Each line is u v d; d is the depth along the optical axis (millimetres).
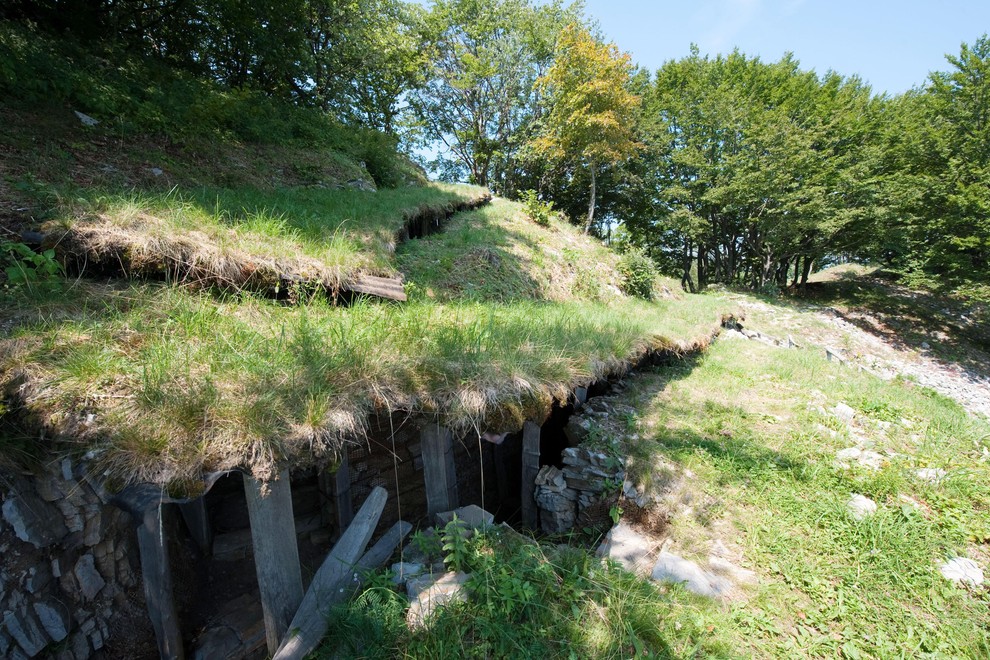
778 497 3574
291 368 2506
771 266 20703
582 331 4641
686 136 21062
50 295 2795
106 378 2217
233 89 8742
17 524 2416
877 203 16000
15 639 2410
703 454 4074
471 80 20188
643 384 5742
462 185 15344
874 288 20484
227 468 1997
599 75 14484
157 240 3383
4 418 2184
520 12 21516
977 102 13328
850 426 4934
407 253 6746
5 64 4871
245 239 3975
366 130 12344
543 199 23734
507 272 7543
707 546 3135
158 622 2912
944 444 4574
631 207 23234
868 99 19016
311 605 2443
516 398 3061
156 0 8570
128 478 1875
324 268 4062
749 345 8172
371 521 2744
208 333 2852
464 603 2357
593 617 2404
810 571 2916
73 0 7328
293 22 10461
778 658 2354
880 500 3607
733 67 21625
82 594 2799
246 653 3314
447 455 3332
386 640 2254
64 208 3338
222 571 3928
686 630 2414
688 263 24438
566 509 4031
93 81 5906
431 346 3117
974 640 2457
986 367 14391
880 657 2375
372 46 14531
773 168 16938
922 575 2885
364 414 2441
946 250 14656
